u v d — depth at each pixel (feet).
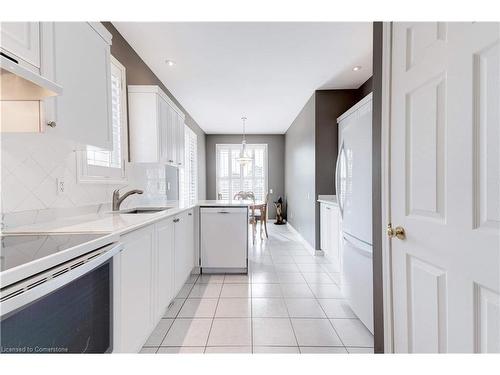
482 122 2.43
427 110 3.19
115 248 3.88
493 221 2.33
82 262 3.19
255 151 24.44
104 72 5.43
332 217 11.08
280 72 10.74
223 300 7.97
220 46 8.60
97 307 3.63
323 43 8.45
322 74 10.99
